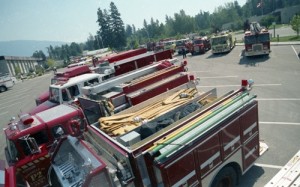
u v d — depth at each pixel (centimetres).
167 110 732
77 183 609
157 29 11488
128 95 908
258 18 8800
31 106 2261
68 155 739
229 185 660
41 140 787
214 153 571
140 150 498
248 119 657
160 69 1230
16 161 751
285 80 1595
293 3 11300
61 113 848
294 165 506
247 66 2212
